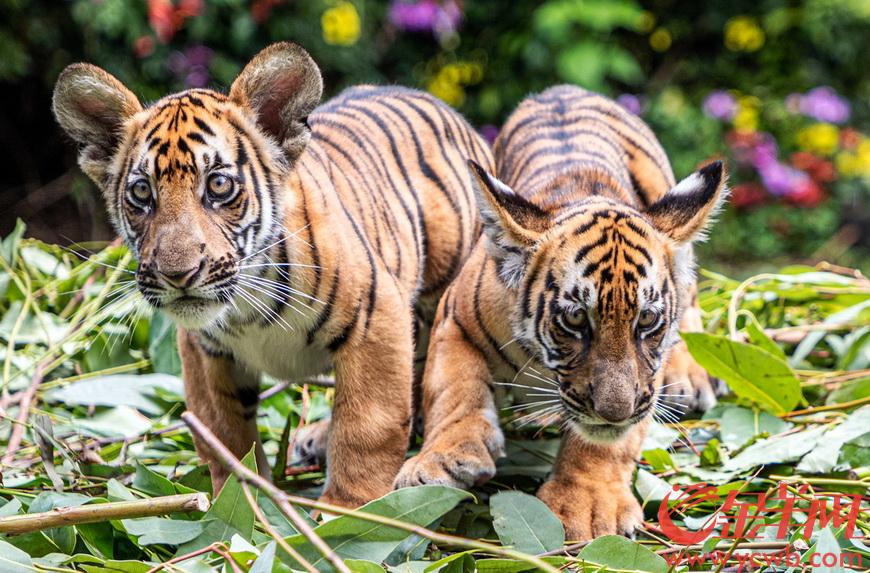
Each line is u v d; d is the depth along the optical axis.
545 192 5.66
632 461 4.98
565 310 4.79
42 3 11.98
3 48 11.68
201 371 5.24
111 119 4.95
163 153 4.61
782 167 14.11
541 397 5.36
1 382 6.29
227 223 4.67
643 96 14.83
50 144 12.98
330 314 4.89
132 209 4.71
